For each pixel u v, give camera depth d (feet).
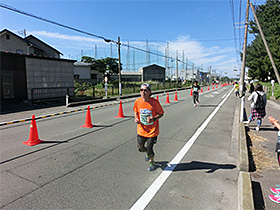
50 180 11.07
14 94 42.63
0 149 15.97
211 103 48.32
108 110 37.19
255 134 19.94
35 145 16.98
